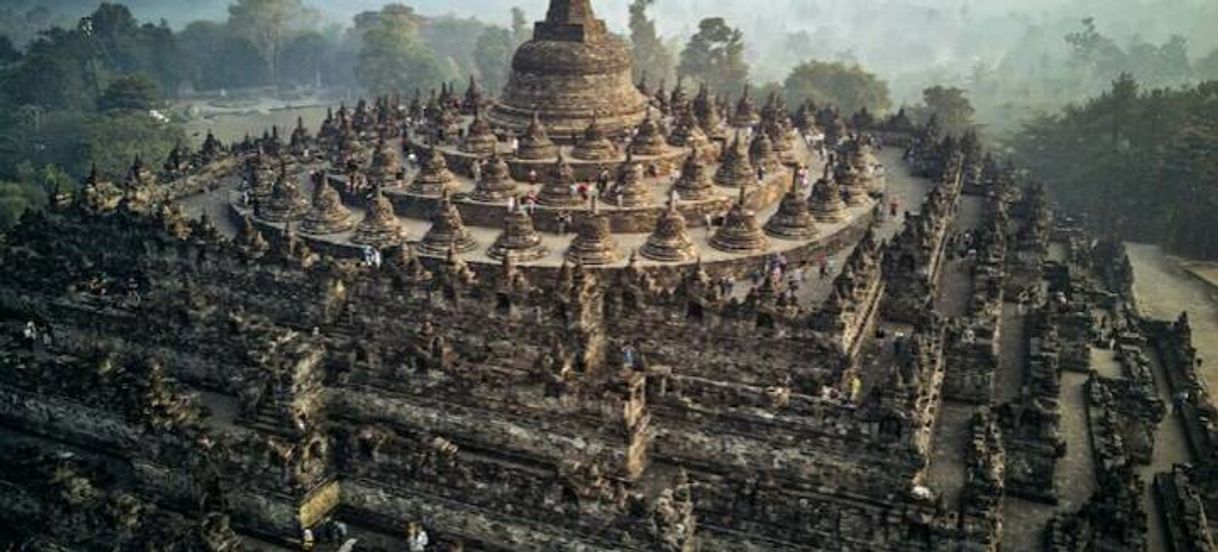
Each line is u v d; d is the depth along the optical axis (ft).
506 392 135.44
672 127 254.68
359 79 570.46
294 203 210.79
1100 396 166.71
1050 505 139.13
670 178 224.74
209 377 155.43
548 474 123.34
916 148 295.07
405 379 141.18
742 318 149.89
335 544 126.31
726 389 132.98
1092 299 230.68
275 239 200.13
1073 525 124.88
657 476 133.69
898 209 245.45
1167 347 215.31
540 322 154.10
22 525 131.34
